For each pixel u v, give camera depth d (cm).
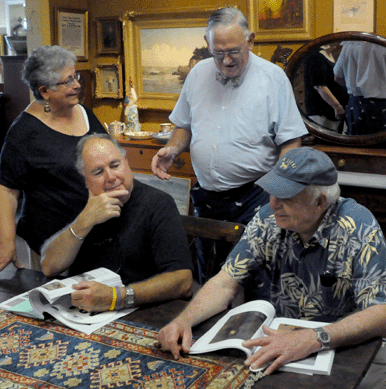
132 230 205
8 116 545
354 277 166
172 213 204
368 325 152
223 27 257
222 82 280
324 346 147
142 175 417
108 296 179
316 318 179
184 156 397
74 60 252
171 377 142
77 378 144
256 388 136
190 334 160
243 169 282
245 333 155
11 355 157
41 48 246
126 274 209
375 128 341
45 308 181
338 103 349
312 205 165
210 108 286
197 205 308
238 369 144
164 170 302
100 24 458
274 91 276
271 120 277
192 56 423
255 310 166
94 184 198
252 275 190
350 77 342
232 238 223
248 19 388
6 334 169
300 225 168
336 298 174
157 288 187
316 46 348
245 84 277
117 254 209
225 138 281
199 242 289
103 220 197
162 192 208
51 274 213
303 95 359
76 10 454
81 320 175
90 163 196
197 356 152
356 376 139
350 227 168
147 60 443
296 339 146
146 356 154
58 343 163
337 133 352
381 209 336
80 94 462
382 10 342
